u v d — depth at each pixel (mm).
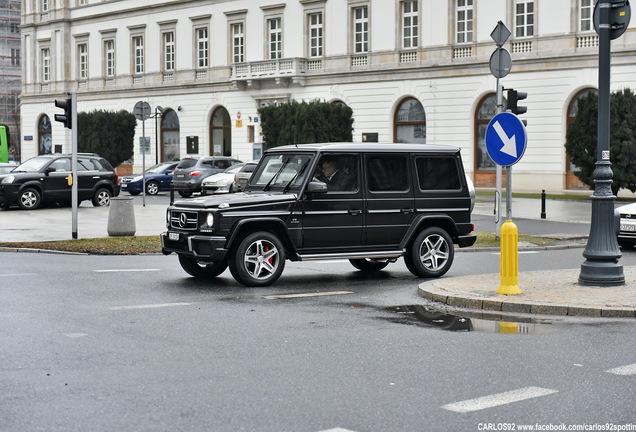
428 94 50750
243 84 59219
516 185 47562
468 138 49281
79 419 6336
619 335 9664
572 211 32656
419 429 6156
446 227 15102
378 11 52875
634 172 39500
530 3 47000
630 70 42906
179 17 63281
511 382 7488
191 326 10000
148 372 7754
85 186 33094
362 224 14094
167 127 65125
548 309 11133
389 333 9719
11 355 8398
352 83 54188
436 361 8305
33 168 32312
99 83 69438
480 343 9180
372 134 53375
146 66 65812
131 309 11156
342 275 15094
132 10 66375
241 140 59812
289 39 57250
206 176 42188
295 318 10625
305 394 7070
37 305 11383
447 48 49875
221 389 7195
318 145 14133
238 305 11578
